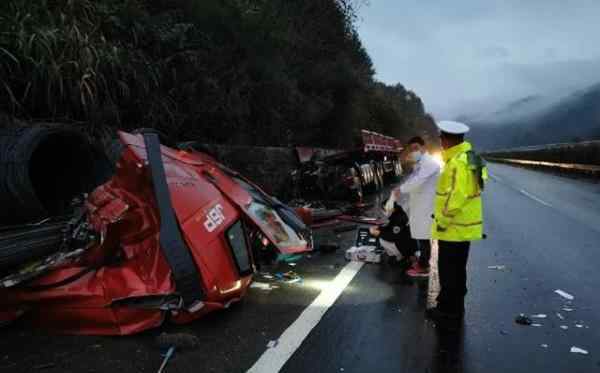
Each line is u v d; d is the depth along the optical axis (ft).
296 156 40.50
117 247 12.03
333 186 36.96
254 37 42.01
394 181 64.59
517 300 15.15
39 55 20.17
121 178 12.71
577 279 17.66
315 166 37.96
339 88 66.23
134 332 11.39
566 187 61.41
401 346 11.44
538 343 11.82
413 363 10.57
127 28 27.66
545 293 15.90
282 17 51.29
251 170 33.73
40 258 12.55
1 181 14.11
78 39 21.71
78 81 21.13
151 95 27.25
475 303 14.80
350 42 76.64
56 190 18.04
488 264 19.84
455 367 10.43
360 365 10.37
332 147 67.31
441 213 13.00
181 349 10.73
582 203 43.32
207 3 35.99
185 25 30.45
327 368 10.16
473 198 13.00
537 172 105.70
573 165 87.97
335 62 66.95
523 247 23.34
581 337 12.25
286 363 10.30
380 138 56.18
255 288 15.75
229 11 39.50
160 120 27.91
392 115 116.47
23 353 10.32
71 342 10.94
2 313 11.44
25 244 12.13
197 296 11.56
